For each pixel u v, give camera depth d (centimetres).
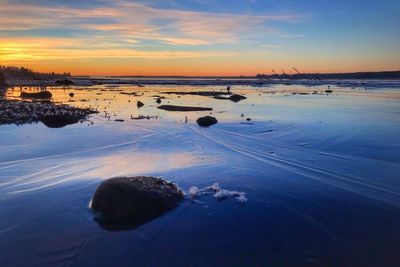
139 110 2745
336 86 7288
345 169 1177
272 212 844
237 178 1084
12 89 5116
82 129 1884
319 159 1300
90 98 3822
